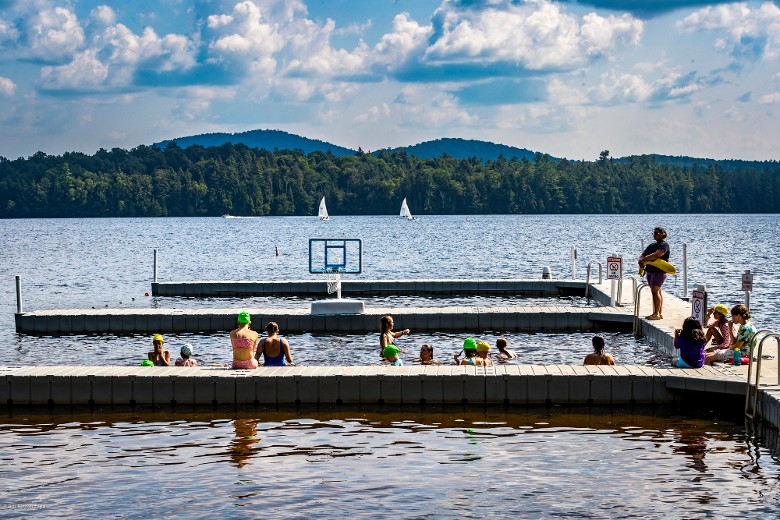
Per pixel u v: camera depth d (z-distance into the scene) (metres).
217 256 92.50
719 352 23.02
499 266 76.00
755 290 49.97
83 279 62.31
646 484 15.58
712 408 21.33
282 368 22.98
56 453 17.78
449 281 48.16
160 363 24.88
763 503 14.56
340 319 34.44
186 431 19.53
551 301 45.09
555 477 16.02
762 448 17.84
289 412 21.39
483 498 14.89
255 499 14.91
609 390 21.62
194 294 49.09
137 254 96.00
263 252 100.00
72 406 21.97
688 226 197.12
